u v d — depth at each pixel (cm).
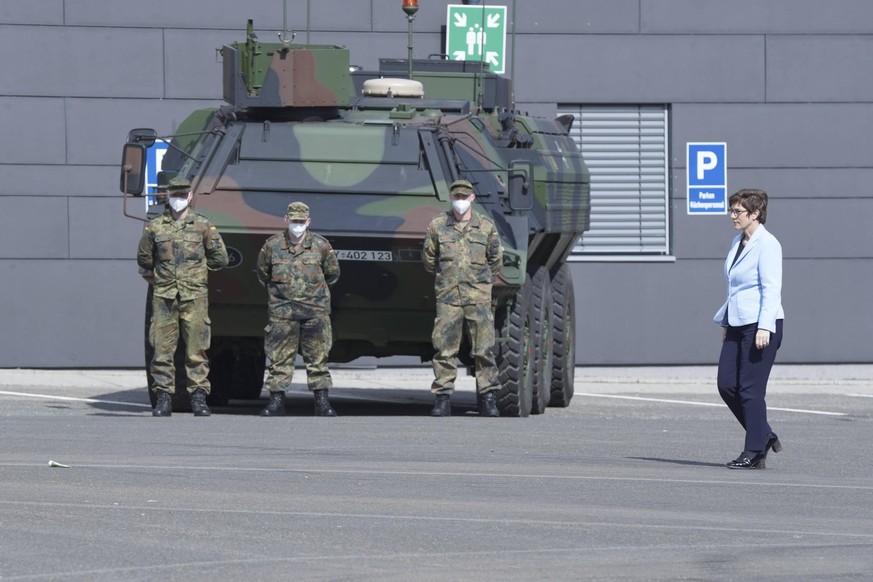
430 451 3481
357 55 6556
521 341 4616
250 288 4512
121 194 6438
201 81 6469
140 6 6431
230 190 4488
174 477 2955
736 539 2408
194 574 2055
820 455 3634
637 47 6650
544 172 4922
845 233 6731
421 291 4481
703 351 6700
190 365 4400
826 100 6725
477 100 5231
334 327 4606
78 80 6406
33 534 2339
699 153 6688
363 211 4434
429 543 2322
